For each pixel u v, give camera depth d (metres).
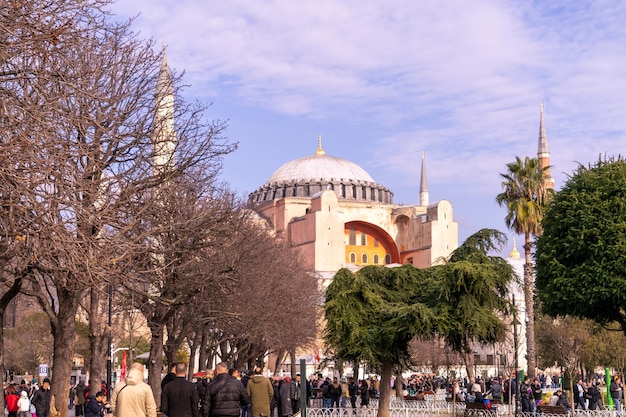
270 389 22.38
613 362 78.38
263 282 48.34
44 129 16.97
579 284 37.94
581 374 80.88
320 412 36.41
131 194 23.80
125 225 23.16
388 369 30.67
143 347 81.81
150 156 25.94
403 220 138.12
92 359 32.00
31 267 21.72
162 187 27.62
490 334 28.81
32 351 79.00
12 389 31.59
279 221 134.00
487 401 37.47
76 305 25.30
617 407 38.00
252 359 67.56
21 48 16.59
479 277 28.12
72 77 18.62
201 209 31.58
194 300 35.28
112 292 36.19
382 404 30.50
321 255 124.31
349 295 30.30
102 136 23.53
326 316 30.36
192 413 17.03
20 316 80.88
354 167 153.62
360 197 146.50
